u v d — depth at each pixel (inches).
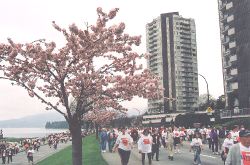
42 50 638.5
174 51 7086.6
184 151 1443.2
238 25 3383.4
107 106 727.7
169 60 7101.4
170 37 7126.0
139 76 689.6
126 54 693.3
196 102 7234.3
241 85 3282.5
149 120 6166.3
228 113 3198.8
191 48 7239.2
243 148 302.7
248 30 3250.5
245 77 3248.0
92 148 1734.7
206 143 1882.4
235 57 3388.3
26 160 2269.9
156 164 965.8
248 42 3243.1
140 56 698.8
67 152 1902.1
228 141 761.6
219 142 1376.7
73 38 641.6
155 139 1065.5
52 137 4498.0
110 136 1443.2
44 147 3759.8
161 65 7175.2
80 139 695.1
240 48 3334.2
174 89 7012.8
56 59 647.8
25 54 642.8
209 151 1393.9
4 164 2032.5
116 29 646.5
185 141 2159.2
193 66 7253.9
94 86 676.7
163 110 6909.5
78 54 646.5
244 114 3029.0
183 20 7214.6
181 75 7101.4
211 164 961.5
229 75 3629.4
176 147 1352.1
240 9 3368.6
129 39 678.5
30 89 690.8
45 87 730.8
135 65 704.4
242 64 3294.8
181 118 4173.2
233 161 304.5
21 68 653.9
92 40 641.6
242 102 3267.7
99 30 643.5
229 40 3590.1
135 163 992.2
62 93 684.1
